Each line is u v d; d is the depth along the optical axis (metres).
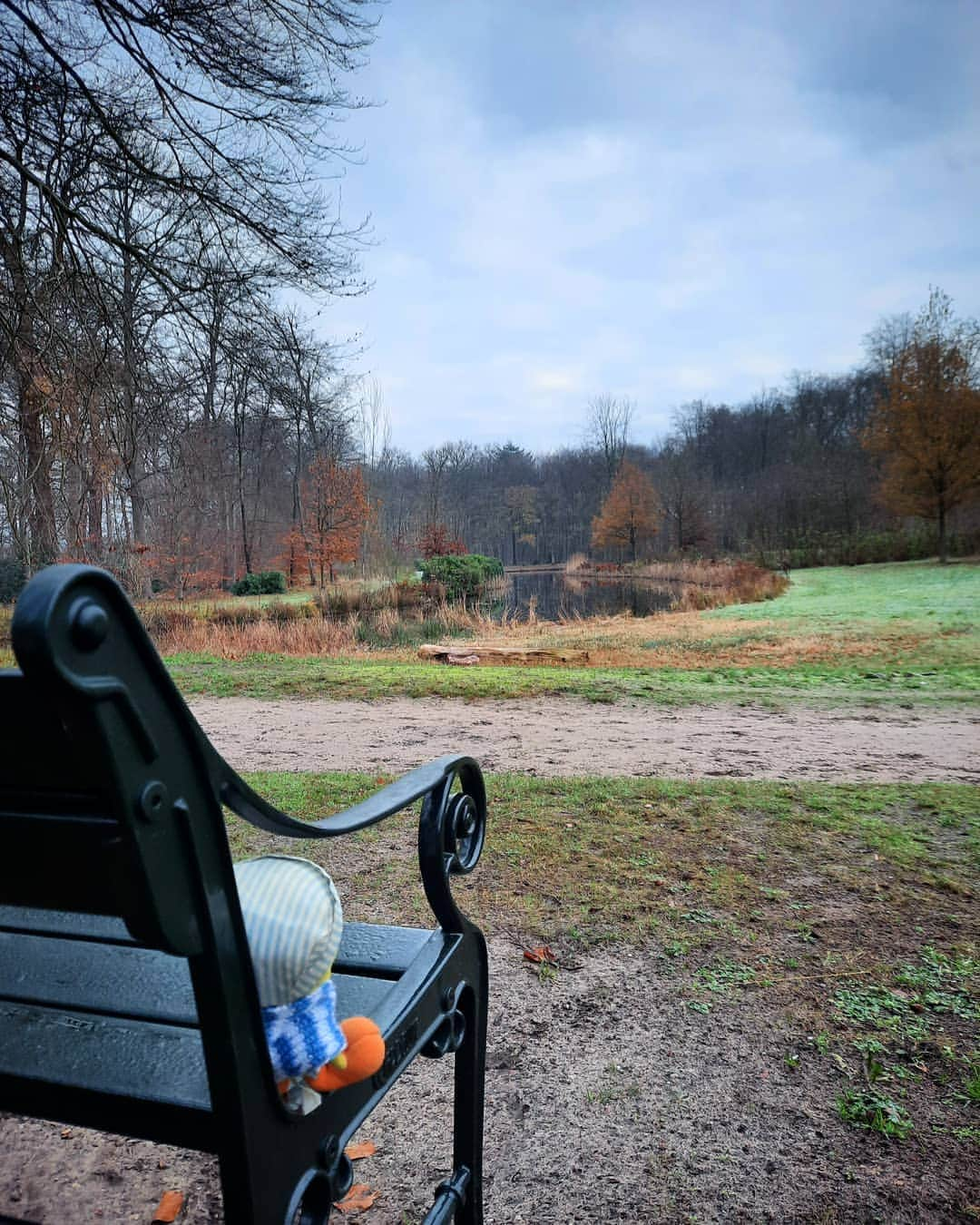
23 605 0.74
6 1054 1.30
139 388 9.00
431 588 26.17
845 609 22.67
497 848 4.27
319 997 1.24
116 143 8.18
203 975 0.99
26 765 0.94
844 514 49.09
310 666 11.95
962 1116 2.33
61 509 8.78
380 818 1.38
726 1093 2.44
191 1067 1.25
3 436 8.45
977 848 4.30
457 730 7.57
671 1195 2.07
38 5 7.73
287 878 1.26
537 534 86.06
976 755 6.66
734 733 7.49
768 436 78.44
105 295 8.53
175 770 0.92
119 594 0.81
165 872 0.91
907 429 34.41
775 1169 2.15
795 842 4.36
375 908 3.62
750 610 24.28
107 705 0.82
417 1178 2.15
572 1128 2.31
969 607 21.14
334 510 30.94
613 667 12.79
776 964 3.14
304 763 6.23
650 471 74.38
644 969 3.12
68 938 1.48
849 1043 2.65
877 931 3.38
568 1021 2.80
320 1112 1.23
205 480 12.67
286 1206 1.13
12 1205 2.04
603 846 4.30
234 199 8.92
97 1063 1.26
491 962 3.18
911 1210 2.02
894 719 8.30
